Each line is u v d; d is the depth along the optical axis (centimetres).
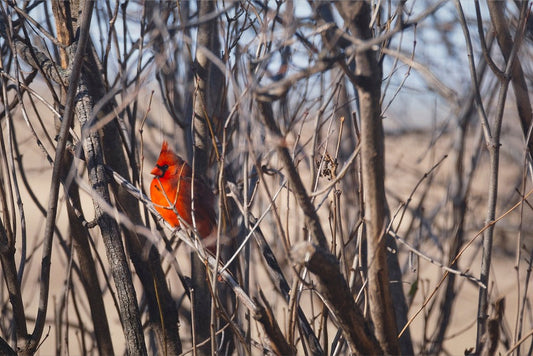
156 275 613
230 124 621
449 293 616
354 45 349
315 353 509
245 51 407
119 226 586
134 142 621
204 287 624
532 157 511
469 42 491
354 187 681
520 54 550
